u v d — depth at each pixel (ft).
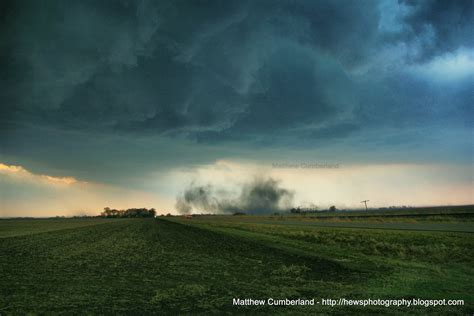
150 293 34.27
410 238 79.30
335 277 41.32
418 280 37.45
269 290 35.01
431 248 60.13
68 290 35.76
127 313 27.43
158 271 48.08
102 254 70.69
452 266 46.06
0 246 92.84
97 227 239.91
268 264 53.47
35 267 52.70
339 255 60.03
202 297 32.27
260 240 97.81
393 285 35.37
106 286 37.83
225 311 27.68
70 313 27.45
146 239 114.93
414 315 25.52
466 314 25.71
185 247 84.07
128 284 38.91
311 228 140.87
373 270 44.60
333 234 102.63
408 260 52.29
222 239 107.04
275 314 26.61
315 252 65.46
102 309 28.50
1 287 37.40
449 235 79.20
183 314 27.02
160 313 27.35
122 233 155.53
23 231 191.62
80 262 58.29
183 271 47.88
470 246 61.31
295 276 42.98
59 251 77.77
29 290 35.91
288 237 105.29
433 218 158.71
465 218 148.87
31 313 27.45
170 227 214.07
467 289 33.17
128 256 66.54
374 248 66.90
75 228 229.66
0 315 27.02
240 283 38.96
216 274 45.24
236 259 60.13
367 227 127.85
